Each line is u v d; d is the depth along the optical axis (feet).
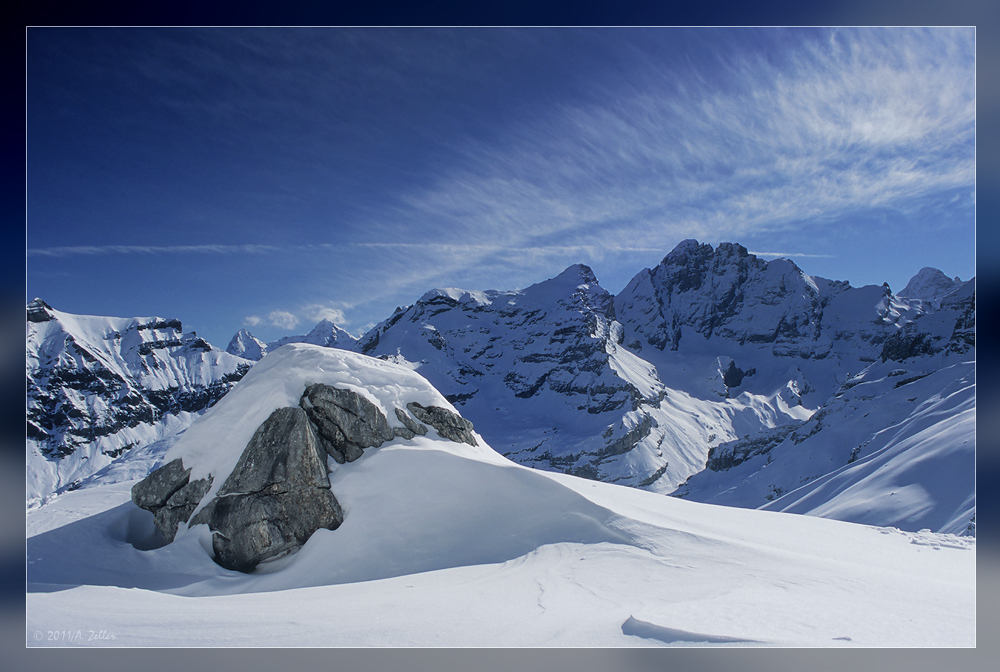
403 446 75.61
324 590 54.39
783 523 79.97
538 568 55.93
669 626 37.37
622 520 64.03
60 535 66.54
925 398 351.46
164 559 64.85
